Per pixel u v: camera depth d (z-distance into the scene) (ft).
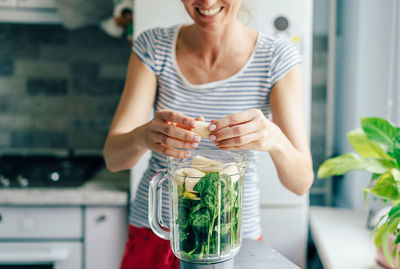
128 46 7.20
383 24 5.50
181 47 3.41
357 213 5.98
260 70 3.31
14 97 7.25
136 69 3.51
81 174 6.19
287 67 3.30
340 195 6.83
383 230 2.79
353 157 3.00
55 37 7.16
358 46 5.94
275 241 5.54
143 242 3.35
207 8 2.71
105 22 6.24
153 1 5.29
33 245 5.53
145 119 3.52
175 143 2.40
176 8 5.30
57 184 5.71
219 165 2.04
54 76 7.24
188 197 2.03
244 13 5.22
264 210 5.49
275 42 3.36
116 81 7.28
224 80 3.34
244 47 3.31
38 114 7.29
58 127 7.33
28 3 6.28
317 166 7.11
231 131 2.34
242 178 2.15
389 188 2.58
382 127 2.88
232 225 2.10
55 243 5.55
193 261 2.10
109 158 3.29
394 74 5.37
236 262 2.41
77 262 5.58
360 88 5.89
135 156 3.06
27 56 7.18
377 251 3.91
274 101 3.33
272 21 5.23
